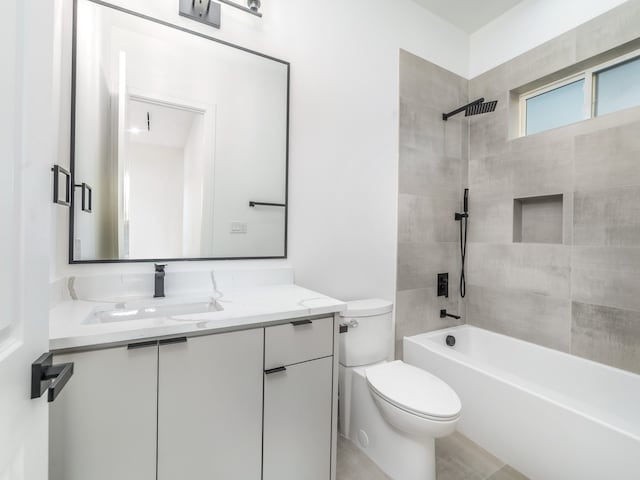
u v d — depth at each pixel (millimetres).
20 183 506
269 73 1660
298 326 1172
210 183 1519
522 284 2162
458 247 2469
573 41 1911
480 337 2354
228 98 1554
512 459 1521
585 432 1269
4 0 453
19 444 500
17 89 495
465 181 2488
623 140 1694
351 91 1944
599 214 1787
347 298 1954
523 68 2170
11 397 469
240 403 1055
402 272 2191
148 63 1371
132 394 879
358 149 1979
